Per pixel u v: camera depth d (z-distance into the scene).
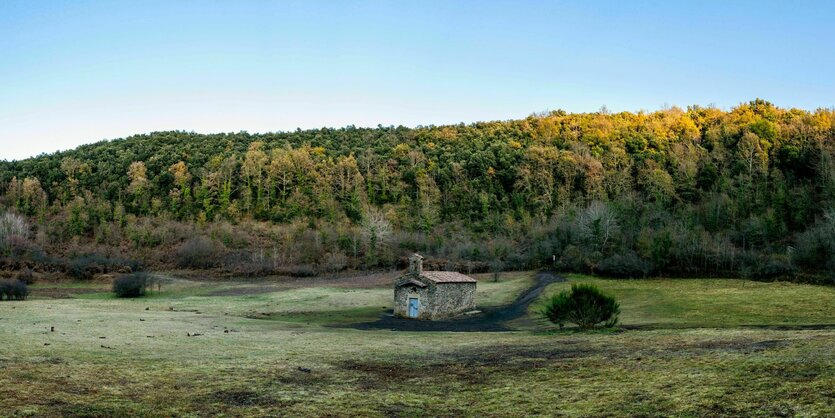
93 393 16.66
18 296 68.06
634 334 30.81
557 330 37.47
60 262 102.25
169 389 17.78
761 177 123.62
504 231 121.44
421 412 15.76
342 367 22.77
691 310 52.97
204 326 40.09
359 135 197.50
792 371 17.16
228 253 114.69
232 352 26.16
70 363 21.16
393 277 96.62
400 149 162.75
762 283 72.50
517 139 170.38
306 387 18.78
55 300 67.62
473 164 147.12
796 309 50.69
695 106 183.88
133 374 19.77
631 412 14.86
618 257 87.62
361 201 139.25
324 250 114.31
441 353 26.61
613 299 37.78
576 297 37.72
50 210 138.88
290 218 134.62
